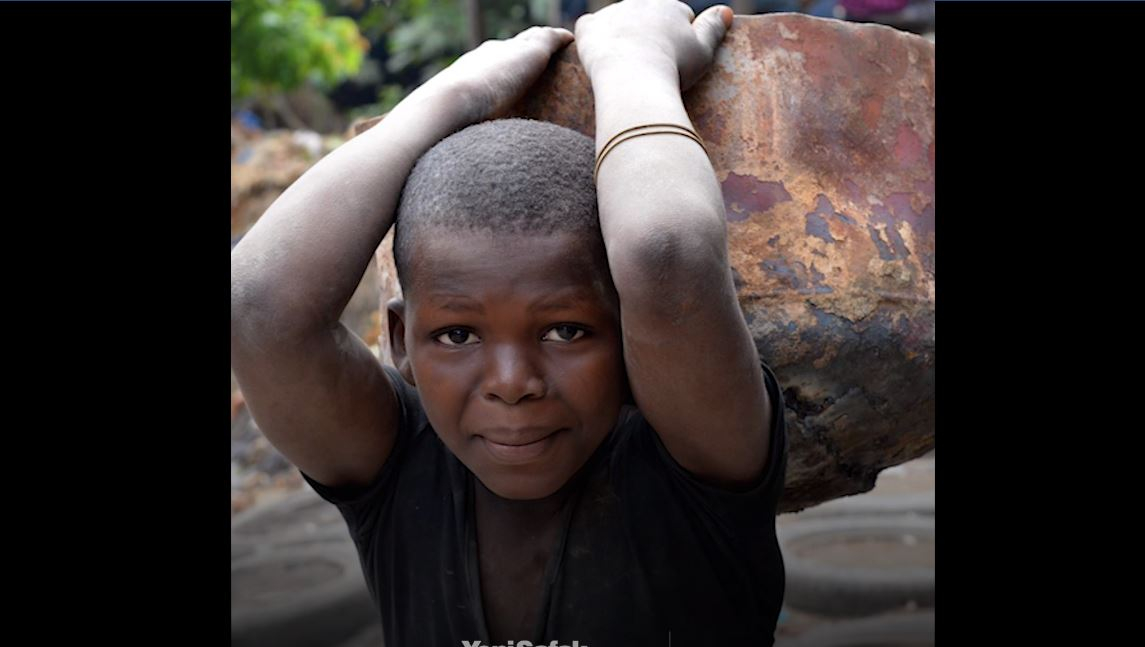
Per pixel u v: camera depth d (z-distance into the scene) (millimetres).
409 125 1343
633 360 1173
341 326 1330
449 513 1426
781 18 1483
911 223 1507
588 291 1159
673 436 1256
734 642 1394
